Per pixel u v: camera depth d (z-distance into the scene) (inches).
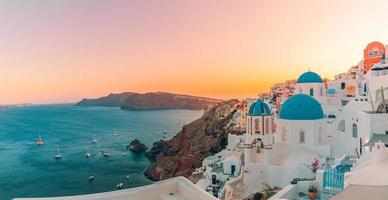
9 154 3496.6
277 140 1216.2
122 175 2513.5
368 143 759.1
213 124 2768.2
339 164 850.1
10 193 2025.1
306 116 1152.2
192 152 2498.8
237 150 1441.9
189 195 284.7
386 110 861.8
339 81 2022.6
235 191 1024.2
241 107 2600.9
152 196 291.6
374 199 269.1
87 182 2304.4
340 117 1159.0
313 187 711.1
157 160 2829.7
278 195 706.2
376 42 1814.7
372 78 1043.3
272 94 2844.5
